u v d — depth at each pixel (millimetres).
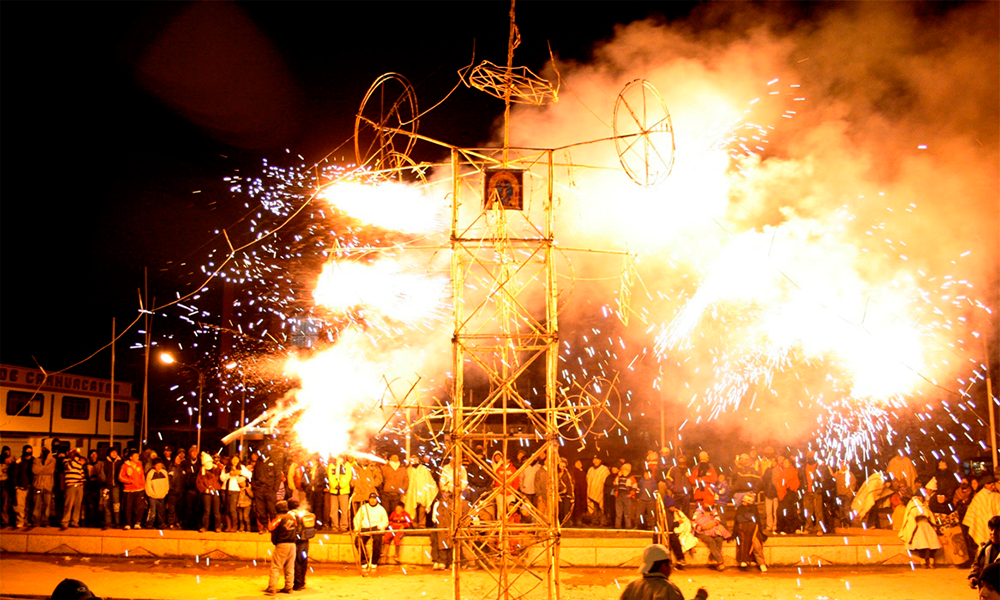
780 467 16703
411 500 16797
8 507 17484
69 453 17703
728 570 15273
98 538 16703
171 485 17578
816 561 15555
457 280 10070
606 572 15266
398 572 15320
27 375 27125
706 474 16094
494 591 13523
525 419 24344
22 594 13289
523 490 16594
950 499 16688
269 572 15250
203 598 13086
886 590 13508
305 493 16922
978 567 10086
